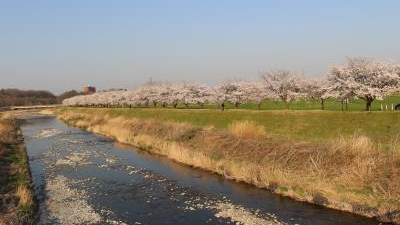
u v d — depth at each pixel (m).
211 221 20.69
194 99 92.81
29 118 119.75
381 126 36.50
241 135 36.22
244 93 75.81
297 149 28.69
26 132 73.00
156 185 29.22
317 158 25.98
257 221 20.27
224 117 55.38
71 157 43.00
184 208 23.22
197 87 99.19
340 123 39.81
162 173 33.22
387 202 20.25
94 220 21.30
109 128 66.06
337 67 51.06
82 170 35.69
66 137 62.84
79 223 20.81
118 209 23.39
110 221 21.09
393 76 47.12
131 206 23.98
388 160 23.05
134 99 112.94
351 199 21.44
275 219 20.47
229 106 92.94
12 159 35.56
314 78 68.00
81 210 23.17
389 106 62.44
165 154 41.72
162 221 20.98
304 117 44.22
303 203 22.98
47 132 72.12
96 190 28.17
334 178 23.80
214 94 83.50
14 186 25.39
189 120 59.88
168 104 110.25
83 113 107.81
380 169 22.61
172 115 66.38
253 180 27.83
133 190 27.98
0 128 59.03
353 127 38.16
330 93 51.03
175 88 103.56
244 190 26.50
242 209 22.39
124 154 44.16
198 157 35.22
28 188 25.72
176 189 27.77
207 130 42.59
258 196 24.88
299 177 25.50
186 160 36.62
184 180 30.30
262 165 29.52
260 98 71.62
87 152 46.38
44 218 21.67
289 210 21.83
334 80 52.06
